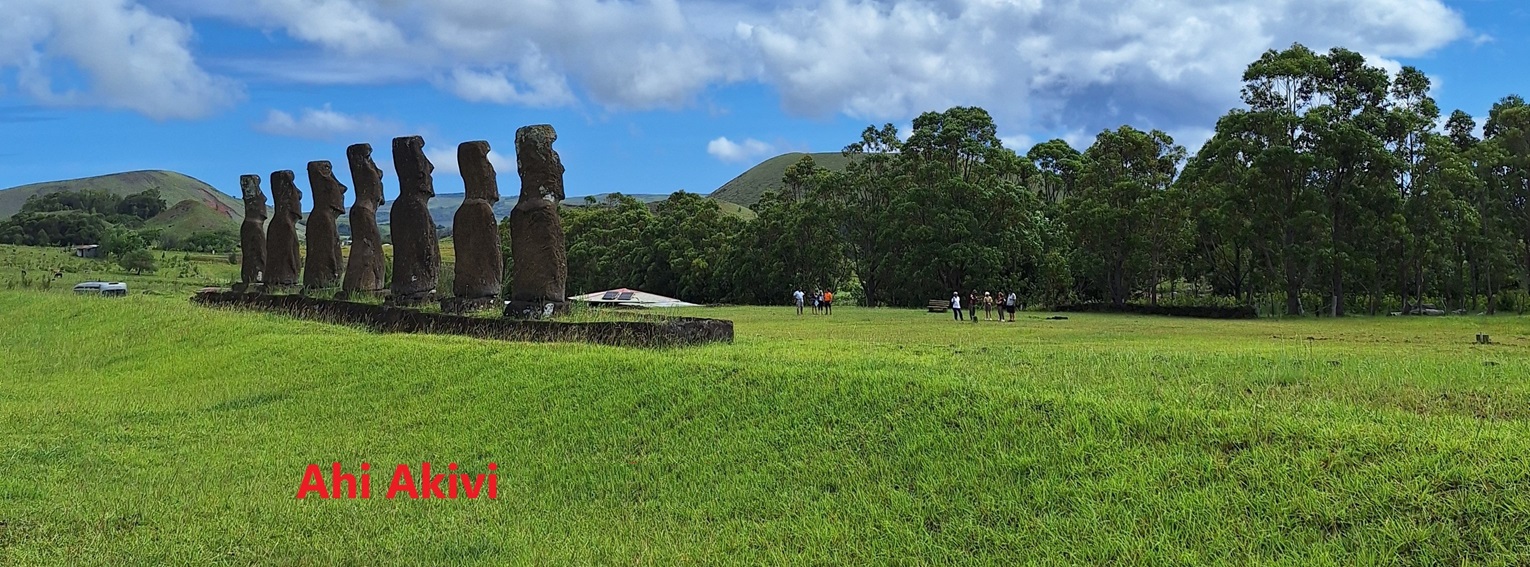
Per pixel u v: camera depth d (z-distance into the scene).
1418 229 34.88
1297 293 34.62
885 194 47.69
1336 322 27.17
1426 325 24.33
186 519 7.00
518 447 8.52
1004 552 5.57
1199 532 5.38
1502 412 7.55
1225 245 41.09
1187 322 27.48
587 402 9.32
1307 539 5.16
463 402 10.10
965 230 40.81
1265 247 35.12
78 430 10.14
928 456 6.89
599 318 14.58
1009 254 42.09
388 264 43.38
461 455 8.54
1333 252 32.97
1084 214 41.66
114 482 8.09
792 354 11.28
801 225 50.41
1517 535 4.85
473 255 16.70
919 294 42.94
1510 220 35.81
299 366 12.91
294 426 10.09
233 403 11.36
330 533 6.70
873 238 49.03
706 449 7.77
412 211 18.38
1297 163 33.06
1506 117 36.41
